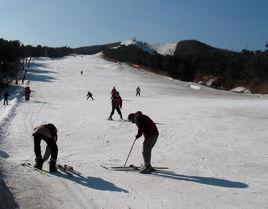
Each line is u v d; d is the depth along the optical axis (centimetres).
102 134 1822
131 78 7806
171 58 11725
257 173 1092
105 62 11256
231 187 943
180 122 2306
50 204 752
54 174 991
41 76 7169
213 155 1350
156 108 3189
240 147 1516
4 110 2683
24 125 1984
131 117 1104
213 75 11412
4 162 1005
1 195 720
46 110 2770
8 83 5350
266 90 9338
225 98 5503
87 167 1119
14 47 9800
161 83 7319
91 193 853
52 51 15938
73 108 2962
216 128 2080
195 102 4156
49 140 1019
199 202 822
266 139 1733
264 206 803
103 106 3173
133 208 766
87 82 6588
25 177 907
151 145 1075
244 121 2436
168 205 795
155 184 958
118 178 1002
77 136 1762
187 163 1217
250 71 10625
